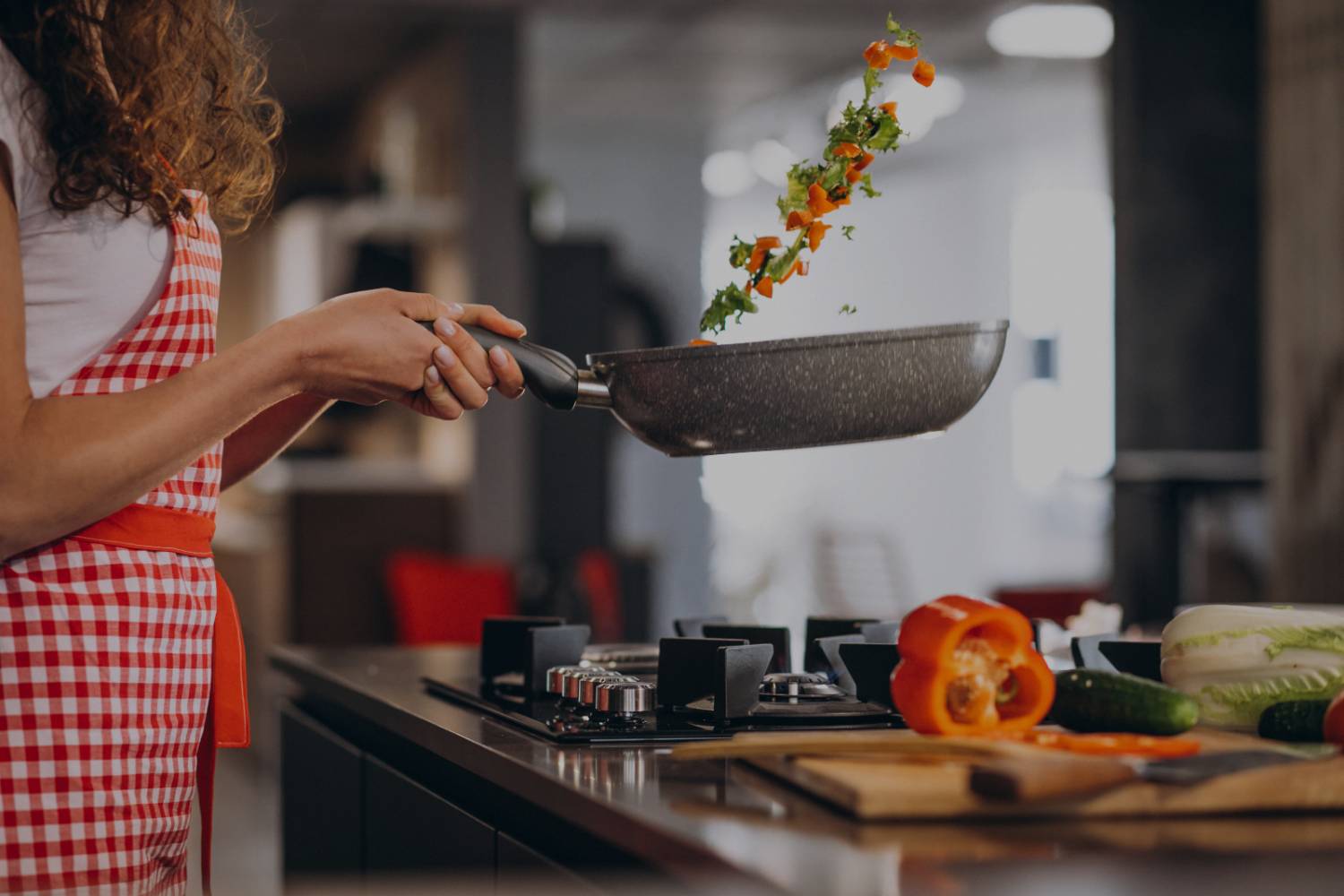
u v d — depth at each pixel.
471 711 1.34
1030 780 0.82
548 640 1.33
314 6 6.15
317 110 8.23
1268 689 1.09
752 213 10.71
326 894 1.50
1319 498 3.96
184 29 1.24
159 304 1.18
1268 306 4.09
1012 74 7.40
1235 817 0.86
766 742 0.96
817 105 8.21
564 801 0.94
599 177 9.00
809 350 1.17
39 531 1.05
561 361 1.21
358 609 5.95
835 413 1.19
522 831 1.07
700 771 1.00
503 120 6.28
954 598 1.05
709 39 6.86
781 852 0.75
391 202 6.80
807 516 10.77
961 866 0.73
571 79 7.62
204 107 1.34
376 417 7.02
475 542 6.16
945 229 10.07
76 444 1.02
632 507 8.98
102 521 1.14
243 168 1.43
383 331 1.13
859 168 1.26
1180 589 4.75
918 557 10.32
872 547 7.65
